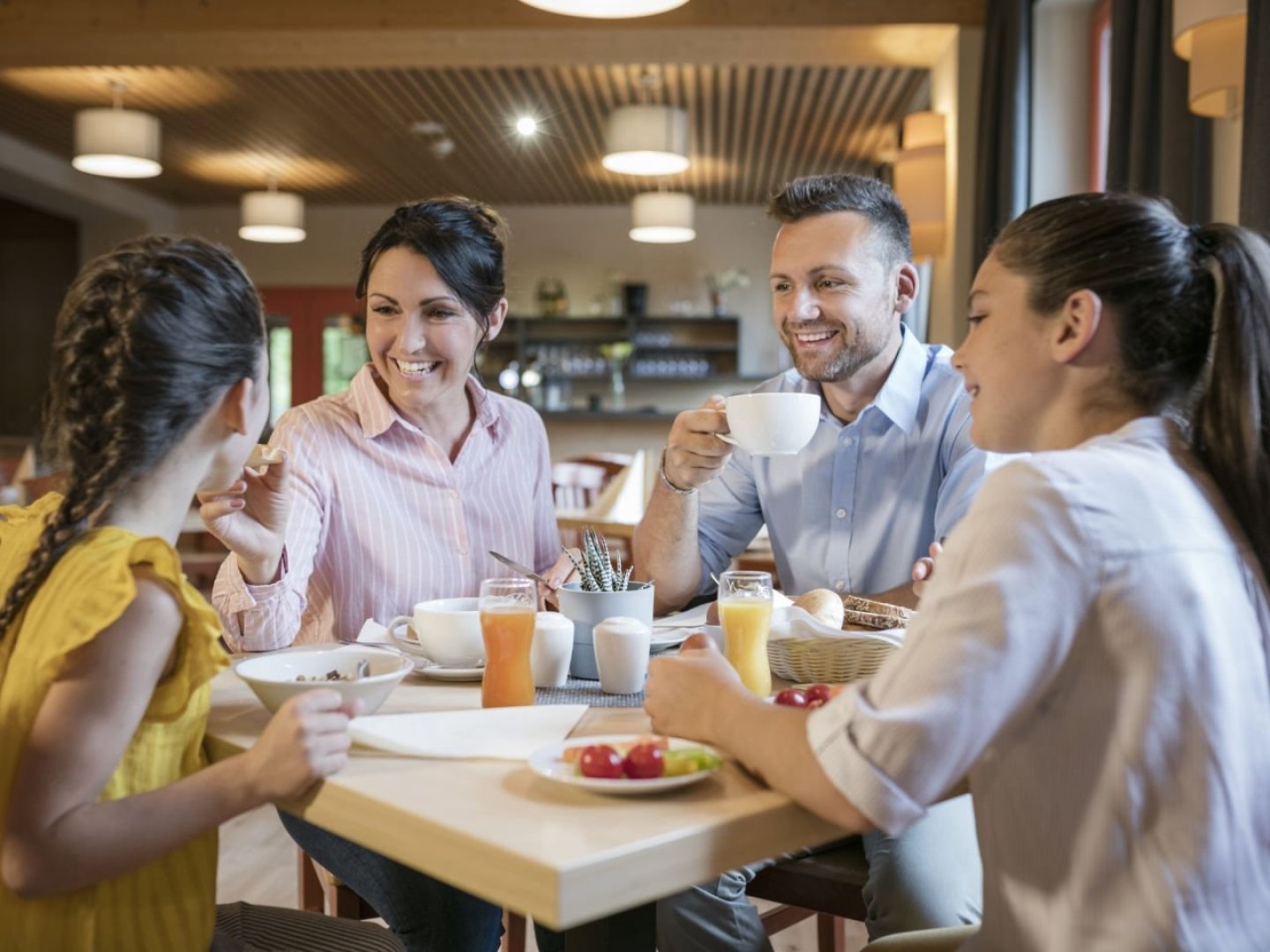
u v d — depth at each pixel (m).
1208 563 0.90
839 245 1.82
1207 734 0.86
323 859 1.63
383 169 8.84
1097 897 0.87
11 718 0.96
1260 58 2.35
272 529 1.52
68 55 5.54
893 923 1.38
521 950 2.07
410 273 1.84
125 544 0.98
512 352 10.49
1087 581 0.86
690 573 1.90
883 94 6.71
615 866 0.80
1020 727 0.91
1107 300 0.97
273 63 5.65
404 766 1.01
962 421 1.87
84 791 0.93
